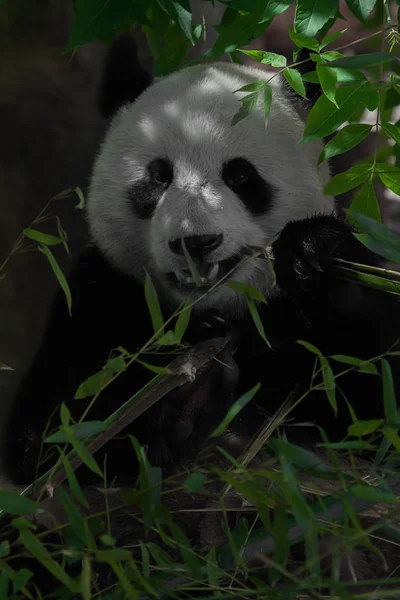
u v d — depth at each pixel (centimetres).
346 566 591
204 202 650
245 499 572
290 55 1342
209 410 707
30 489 529
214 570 456
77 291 771
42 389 732
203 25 816
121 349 484
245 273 701
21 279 1212
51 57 1210
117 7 697
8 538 587
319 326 680
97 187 755
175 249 634
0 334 1191
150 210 717
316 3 627
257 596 489
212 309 732
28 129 1215
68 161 1227
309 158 728
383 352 668
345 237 621
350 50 1352
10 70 1203
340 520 505
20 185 1216
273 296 733
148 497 469
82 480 680
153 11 797
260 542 554
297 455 436
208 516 643
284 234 631
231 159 688
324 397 693
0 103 1205
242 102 687
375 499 430
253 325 741
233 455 688
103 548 636
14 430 725
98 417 675
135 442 474
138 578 427
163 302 769
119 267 766
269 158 698
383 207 1304
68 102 1221
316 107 636
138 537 652
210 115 693
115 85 796
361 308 643
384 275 598
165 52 816
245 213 695
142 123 716
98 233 760
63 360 738
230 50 687
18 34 1198
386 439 503
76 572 624
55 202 1221
